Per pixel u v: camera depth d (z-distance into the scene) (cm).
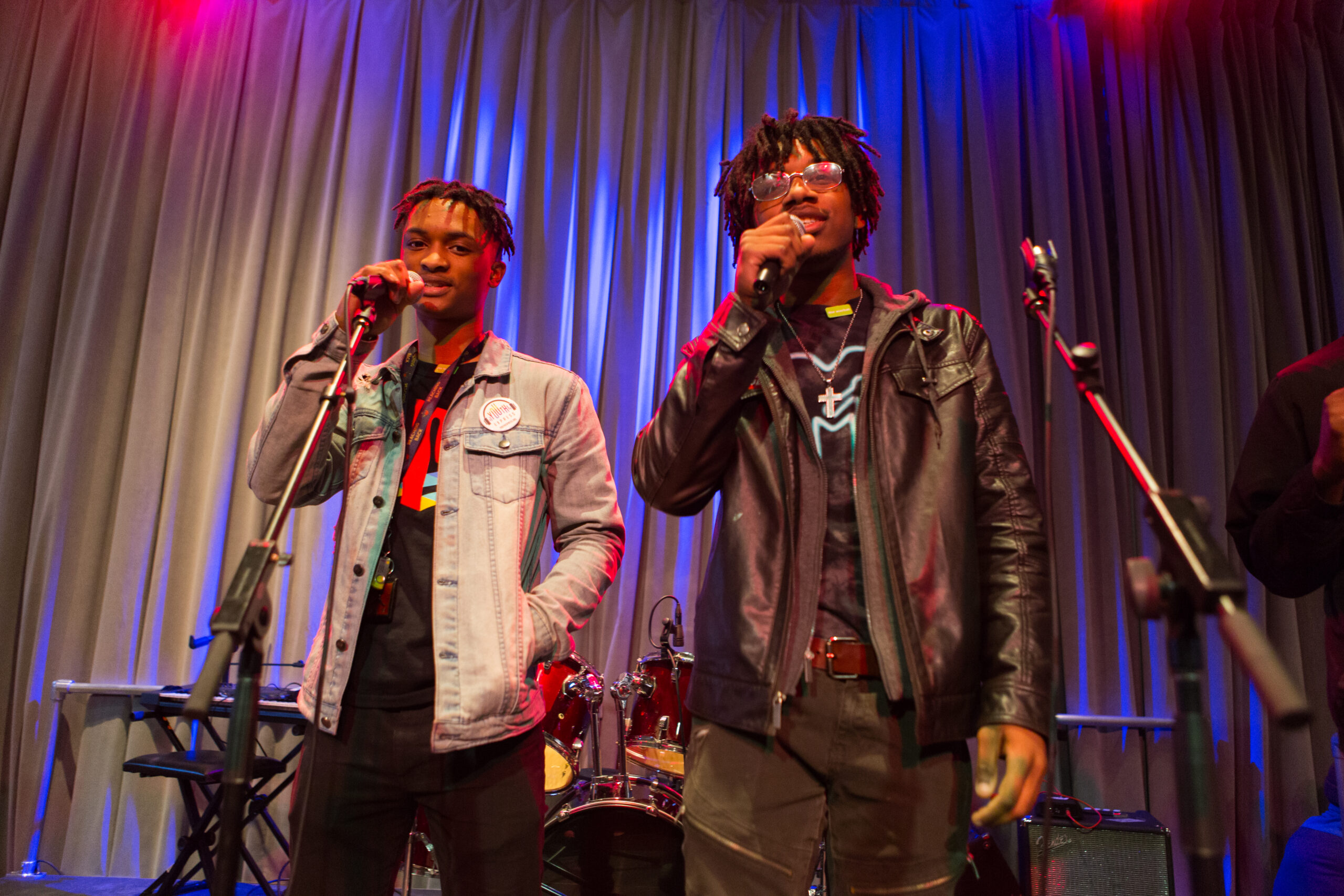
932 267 341
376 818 133
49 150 336
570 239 341
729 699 99
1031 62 359
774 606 101
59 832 294
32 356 317
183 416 318
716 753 100
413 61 352
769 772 97
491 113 348
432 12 355
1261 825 295
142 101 344
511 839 131
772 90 355
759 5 364
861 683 98
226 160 338
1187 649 72
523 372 159
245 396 321
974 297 344
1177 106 358
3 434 315
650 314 337
